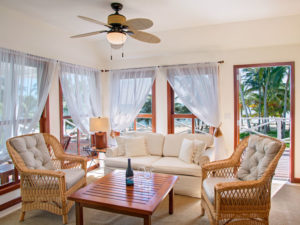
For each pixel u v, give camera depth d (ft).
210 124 12.40
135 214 6.10
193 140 11.41
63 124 12.59
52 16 10.02
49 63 10.95
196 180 9.87
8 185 9.39
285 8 9.29
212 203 6.98
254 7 9.20
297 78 11.07
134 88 14.14
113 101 14.76
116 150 12.26
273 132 21.45
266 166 6.92
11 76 9.17
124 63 14.85
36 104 10.28
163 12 9.64
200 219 8.05
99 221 8.02
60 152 10.16
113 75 14.82
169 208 8.43
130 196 6.81
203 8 9.29
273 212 8.55
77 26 11.30
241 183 6.56
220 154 11.91
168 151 12.15
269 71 22.33
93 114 14.24
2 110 8.81
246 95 23.27
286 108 21.65
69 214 8.57
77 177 8.90
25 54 9.75
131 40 13.10
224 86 12.36
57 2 8.62
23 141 8.60
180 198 9.88
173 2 8.70
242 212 6.63
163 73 13.65
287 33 10.73
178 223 7.78
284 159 16.19
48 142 10.12
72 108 12.22
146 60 14.16
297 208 8.86
